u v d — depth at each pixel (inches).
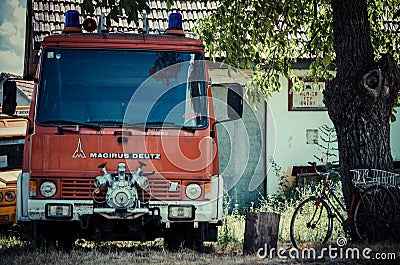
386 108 523.2
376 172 513.7
